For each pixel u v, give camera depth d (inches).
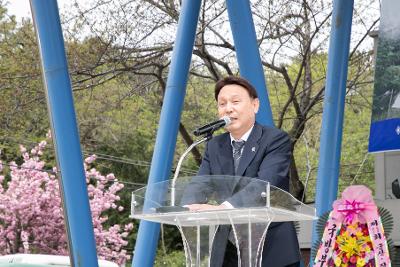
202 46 664.4
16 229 726.5
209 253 192.9
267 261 201.9
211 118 795.4
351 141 951.6
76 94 761.0
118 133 862.5
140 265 303.1
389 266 201.2
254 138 205.9
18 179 731.4
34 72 692.1
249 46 343.3
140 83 713.0
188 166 874.8
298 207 180.9
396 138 387.5
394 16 401.7
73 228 256.1
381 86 400.2
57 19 258.8
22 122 756.6
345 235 206.7
